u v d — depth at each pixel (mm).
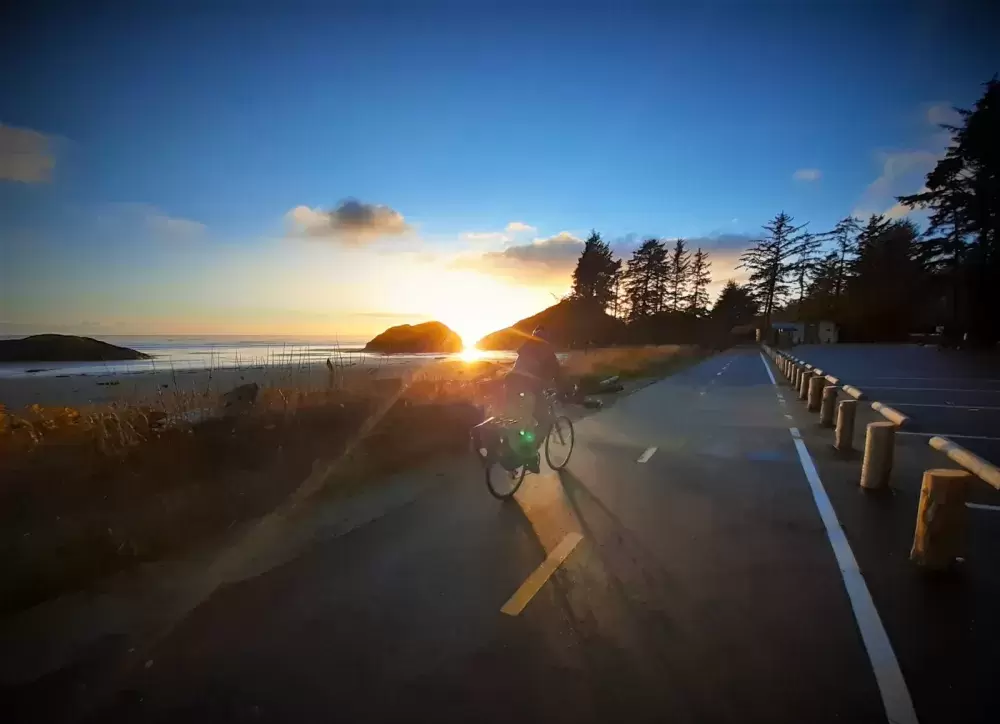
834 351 50438
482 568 4605
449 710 2879
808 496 6793
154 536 4754
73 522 4254
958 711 2898
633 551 5004
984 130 43750
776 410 14625
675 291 94312
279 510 5938
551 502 6461
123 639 3506
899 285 71312
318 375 10930
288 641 3500
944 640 3574
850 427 9609
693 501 6551
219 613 3832
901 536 5453
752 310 92312
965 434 10992
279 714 2842
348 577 4414
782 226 90312
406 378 10180
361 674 3172
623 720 2812
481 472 7746
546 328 7406
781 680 3146
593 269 72000
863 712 2887
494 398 9844
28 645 3420
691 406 15336
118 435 5133
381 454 7473
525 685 3086
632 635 3604
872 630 3686
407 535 5352
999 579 4484
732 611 3930
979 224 46281
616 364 25641
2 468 4094
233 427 5996
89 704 2906
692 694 3018
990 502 6590
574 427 11844
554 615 3848
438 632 3619
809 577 4496
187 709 2877
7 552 3826
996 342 45469
